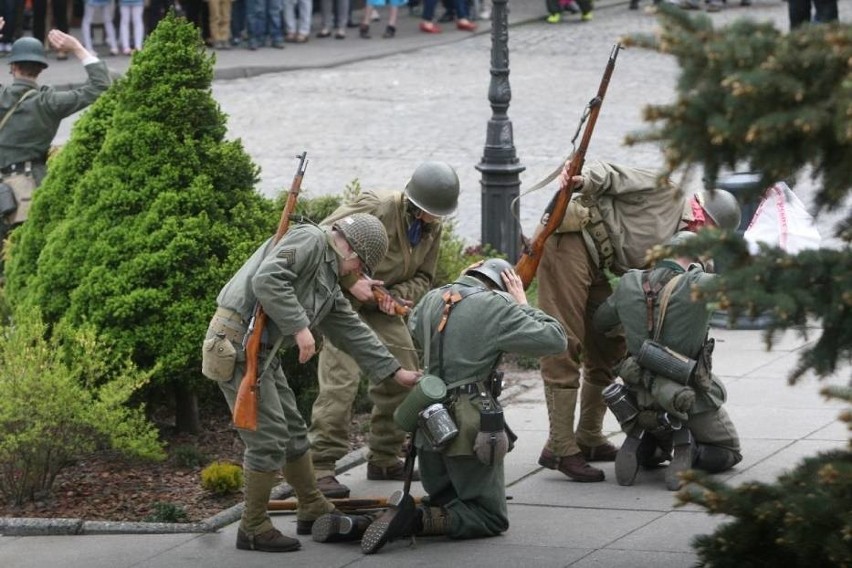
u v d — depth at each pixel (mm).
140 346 31406
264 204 33625
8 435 27844
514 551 25281
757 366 38000
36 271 33844
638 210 29312
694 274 28203
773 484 19281
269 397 25516
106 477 30266
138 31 85188
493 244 45250
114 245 31641
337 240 26047
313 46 91500
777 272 17516
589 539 25797
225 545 26297
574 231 29406
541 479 29797
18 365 28453
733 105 16562
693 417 28859
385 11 104562
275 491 29375
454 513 25859
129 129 32188
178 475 30391
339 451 29156
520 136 67500
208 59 33219
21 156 43125
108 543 26625
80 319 31625
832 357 18062
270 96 77688
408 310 26594
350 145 66750
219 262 31969
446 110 73688
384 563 24875
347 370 29188
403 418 25516
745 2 98188
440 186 28484
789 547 18859
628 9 106375
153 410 33594
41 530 27219
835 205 18438
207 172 32500
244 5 89062
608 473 30078
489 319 25578
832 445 30812
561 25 99375
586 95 76250
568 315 29547
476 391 25594
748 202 18547
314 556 25484
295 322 24844
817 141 16891
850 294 16938
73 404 28375
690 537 25547
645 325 28312
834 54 16297
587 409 30844
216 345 25375
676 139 17219
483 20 99875
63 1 87125
